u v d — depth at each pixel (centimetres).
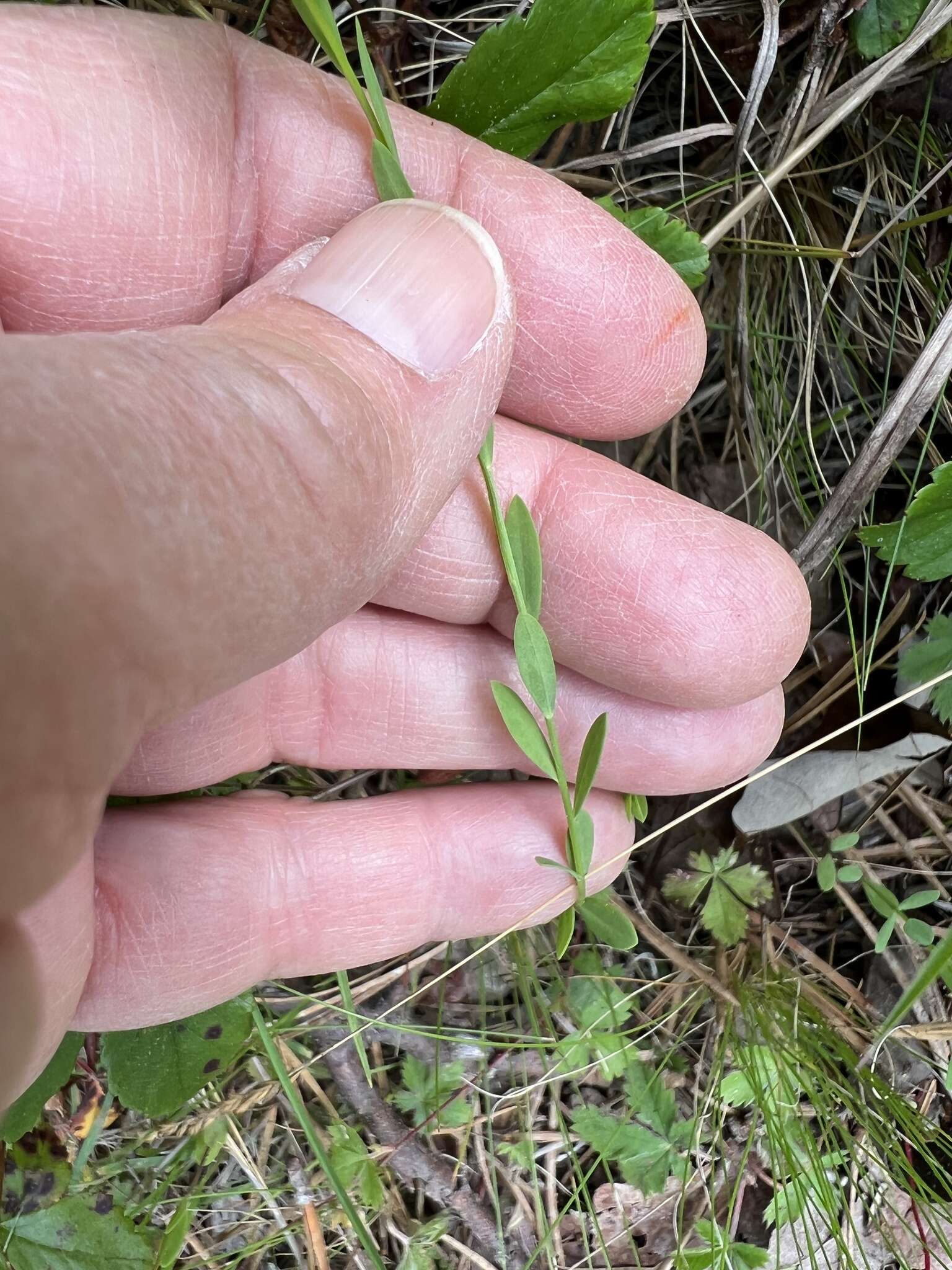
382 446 5
